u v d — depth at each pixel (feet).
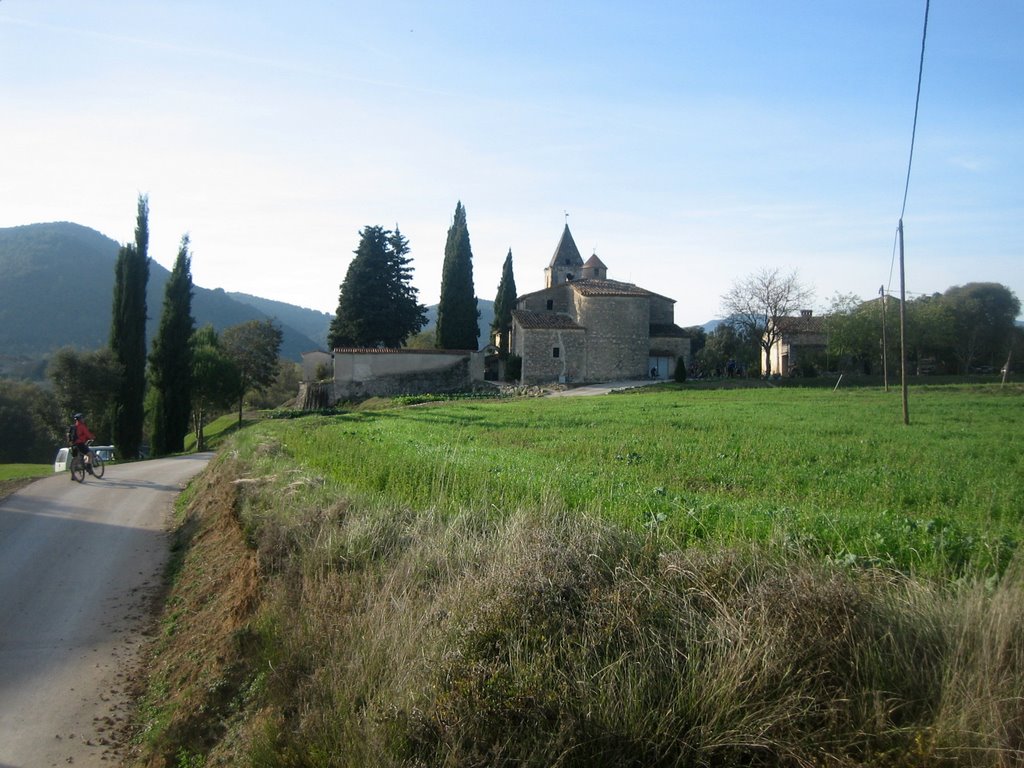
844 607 18.30
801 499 39.24
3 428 202.18
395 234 232.12
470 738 16.53
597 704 16.74
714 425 84.43
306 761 17.88
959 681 16.60
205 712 23.17
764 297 217.77
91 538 48.57
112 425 149.48
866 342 207.41
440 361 195.62
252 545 34.22
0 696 26.76
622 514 30.66
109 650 30.96
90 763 22.89
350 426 93.45
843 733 15.98
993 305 236.02
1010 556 25.18
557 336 201.36
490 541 26.40
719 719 16.44
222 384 176.55
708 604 19.88
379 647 20.16
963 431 76.07
